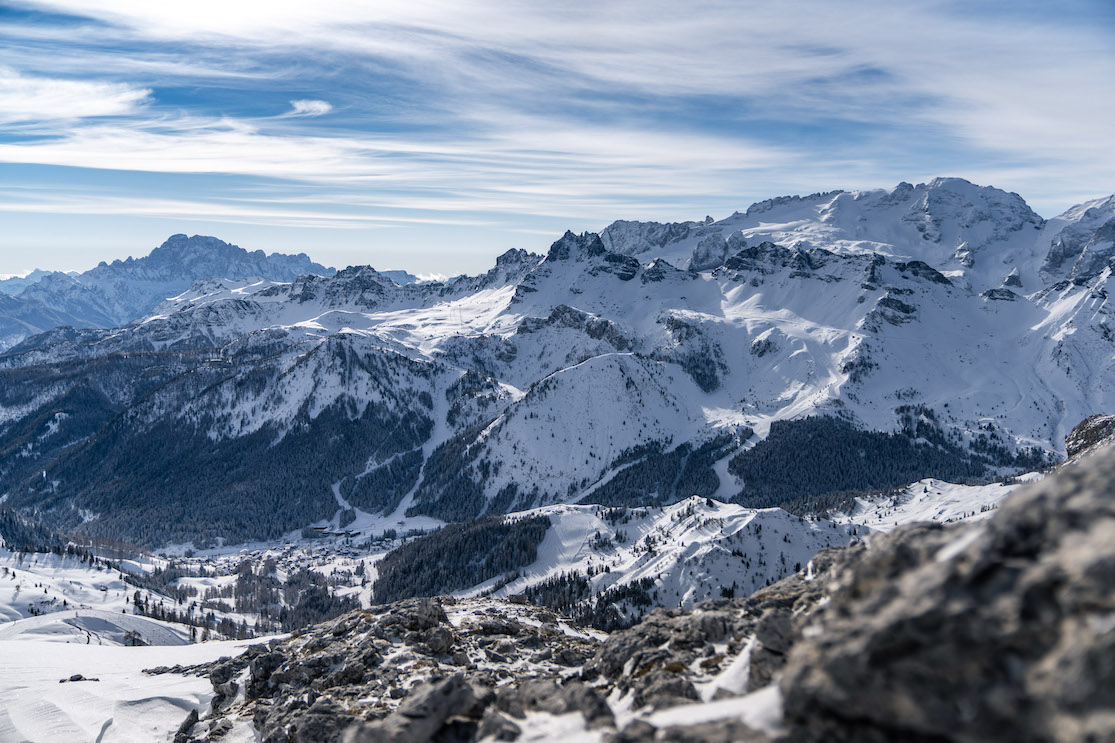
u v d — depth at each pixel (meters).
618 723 22.67
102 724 56.47
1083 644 11.20
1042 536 13.35
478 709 24.92
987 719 11.84
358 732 23.88
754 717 15.46
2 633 181.25
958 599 13.09
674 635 31.12
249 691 51.22
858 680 13.27
